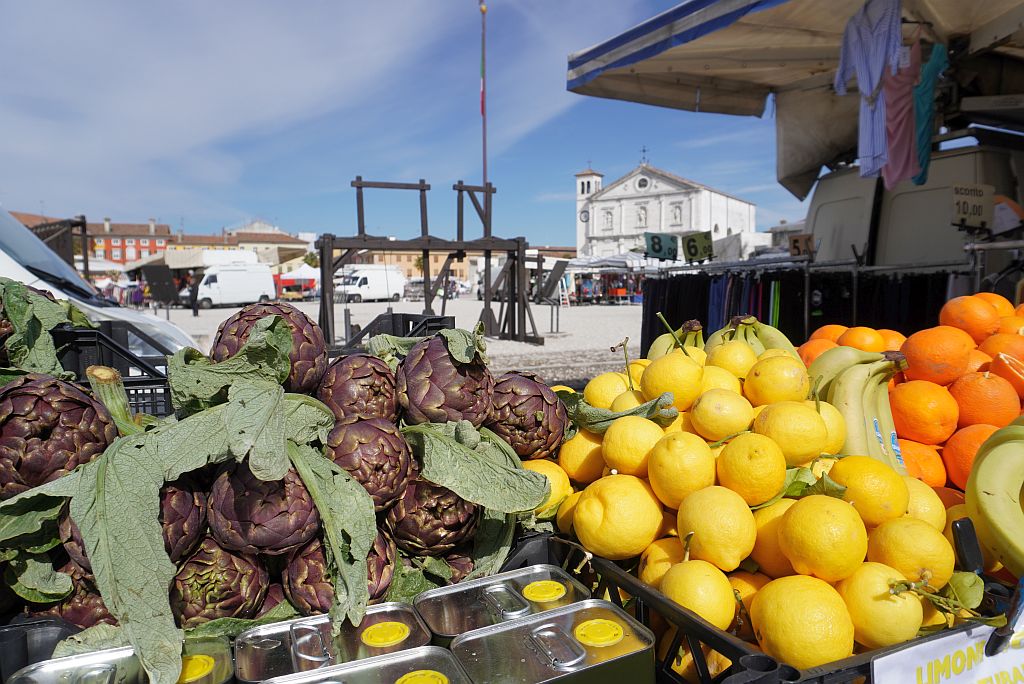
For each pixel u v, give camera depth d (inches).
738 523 55.7
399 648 46.1
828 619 49.0
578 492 73.4
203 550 50.1
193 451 48.8
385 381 63.6
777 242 1167.6
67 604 49.3
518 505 55.9
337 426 57.4
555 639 46.2
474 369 63.6
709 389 77.0
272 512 49.1
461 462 57.1
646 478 66.7
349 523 50.8
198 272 1210.0
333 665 43.1
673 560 59.5
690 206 2461.9
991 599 57.2
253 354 56.6
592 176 2758.4
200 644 46.1
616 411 75.4
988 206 221.0
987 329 98.8
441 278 471.5
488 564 60.1
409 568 58.2
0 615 50.0
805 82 311.6
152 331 166.7
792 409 65.4
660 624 60.3
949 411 82.0
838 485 59.4
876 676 46.3
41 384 51.1
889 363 80.6
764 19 239.5
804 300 263.1
